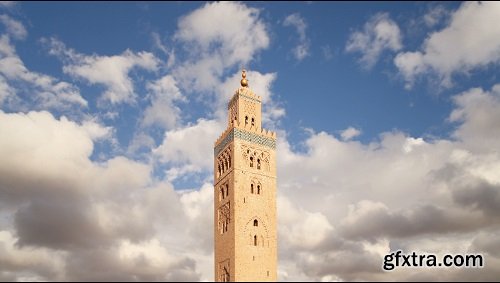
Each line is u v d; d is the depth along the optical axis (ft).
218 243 294.25
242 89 314.14
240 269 271.49
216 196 308.19
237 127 299.38
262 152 304.30
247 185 290.56
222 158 309.63
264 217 290.35
